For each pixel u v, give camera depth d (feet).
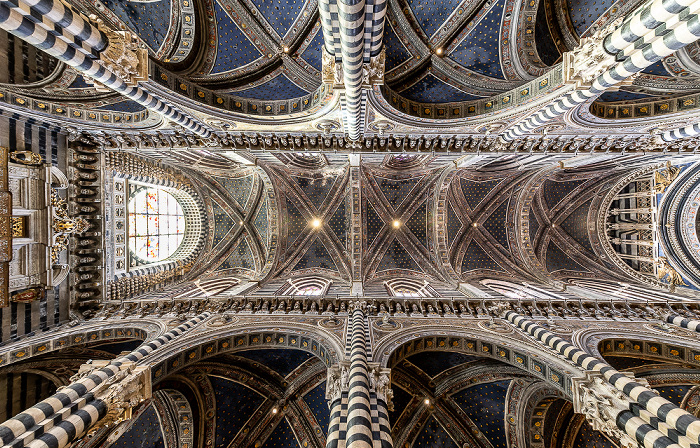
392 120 32.32
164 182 52.03
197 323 35.83
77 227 38.24
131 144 39.63
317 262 61.21
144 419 33.96
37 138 34.99
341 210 60.08
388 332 33.58
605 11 29.43
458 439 36.81
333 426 21.61
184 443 35.09
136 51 24.34
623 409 21.09
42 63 32.71
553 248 60.95
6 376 32.40
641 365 34.42
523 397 35.09
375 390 24.32
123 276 44.32
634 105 30.91
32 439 18.57
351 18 16.46
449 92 34.09
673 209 49.52
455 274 54.75
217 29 31.60
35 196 34.60
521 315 36.04
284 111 33.32
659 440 18.29
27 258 34.17
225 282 56.90
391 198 59.67
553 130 33.42
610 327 33.58
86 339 35.47
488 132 35.45
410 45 32.50
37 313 35.14
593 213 60.95
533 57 30.78
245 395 37.78
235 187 60.03
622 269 57.11
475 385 37.45
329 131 36.24
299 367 38.86
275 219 59.21
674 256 49.29
